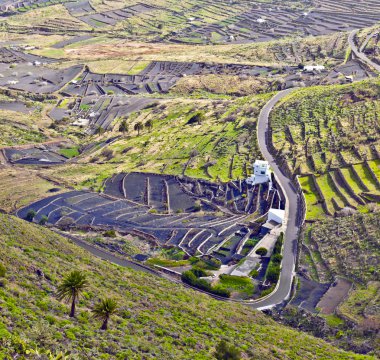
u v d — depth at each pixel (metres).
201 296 87.38
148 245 112.06
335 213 112.69
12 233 85.12
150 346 59.81
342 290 89.88
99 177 153.38
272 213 115.94
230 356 61.47
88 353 52.84
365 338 77.31
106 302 61.12
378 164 127.00
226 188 136.88
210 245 110.19
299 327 82.88
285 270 98.62
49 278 69.31
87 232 118.56
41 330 53.00
